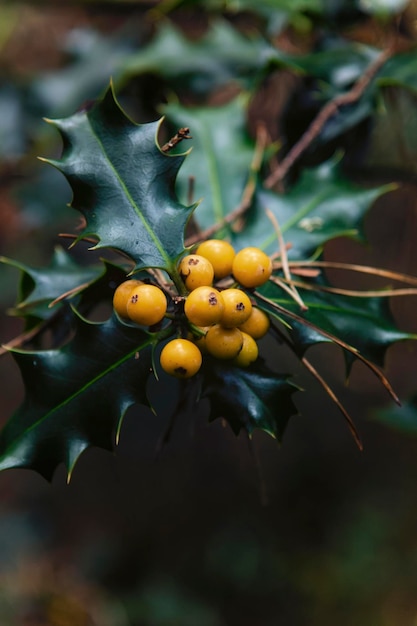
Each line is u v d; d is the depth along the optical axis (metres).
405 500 1.06
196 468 1.13
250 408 0.24
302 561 1.05
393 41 0.36
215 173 0.31
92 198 0.23
